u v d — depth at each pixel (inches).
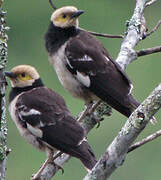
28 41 773.9
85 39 517.3
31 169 674.2
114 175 629.9
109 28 765.9
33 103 478.3
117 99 495.2
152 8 753.0
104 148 647.1
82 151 447.2
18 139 688.4
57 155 463.8
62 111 470.9
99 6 768.3
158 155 637.9
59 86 730.8
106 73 503.8
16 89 495.2
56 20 521.0
